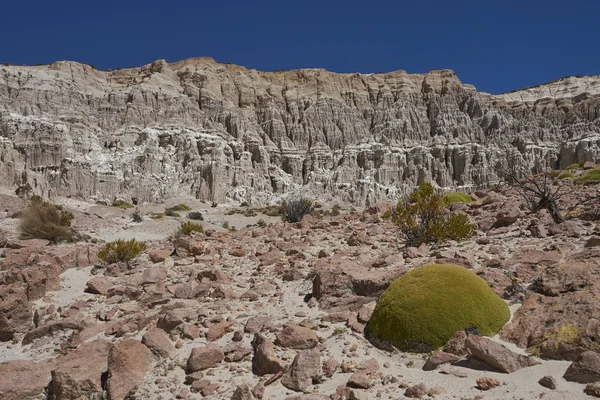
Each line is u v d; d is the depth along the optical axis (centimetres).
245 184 8769
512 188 2575
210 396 696
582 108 10400
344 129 10669
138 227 3881
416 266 1093
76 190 6931
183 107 9662
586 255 913
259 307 1049
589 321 662
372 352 771
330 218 2470
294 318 955
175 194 7744
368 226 1975
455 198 2627
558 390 567
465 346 679
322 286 1019
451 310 754
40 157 7131
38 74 8700
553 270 858
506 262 1041
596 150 8638
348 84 11950
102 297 1239
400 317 772
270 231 2111
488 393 596
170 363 810
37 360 919
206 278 1275
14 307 1062
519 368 638
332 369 719
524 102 11306
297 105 11250
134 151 8281
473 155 9544
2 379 785
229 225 5059
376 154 9612
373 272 1055
